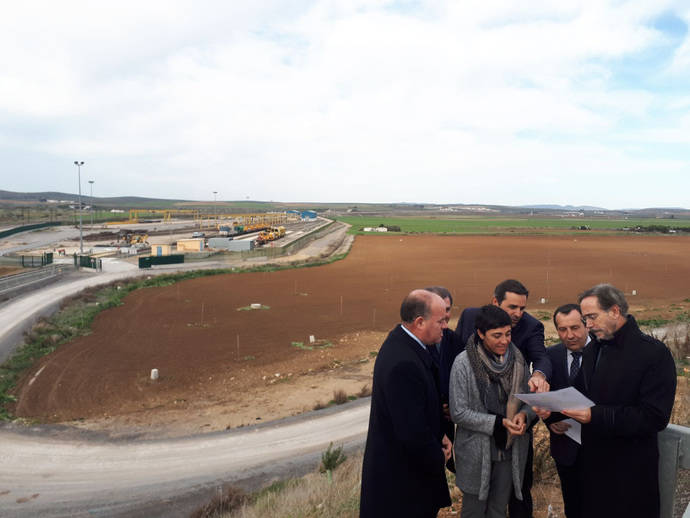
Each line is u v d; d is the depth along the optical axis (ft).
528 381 12.39
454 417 12.03
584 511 11.32
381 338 98.48
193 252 250.98
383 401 11.13
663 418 9.73
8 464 46.98
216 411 61.87
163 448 50.55
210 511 31.50
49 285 155.02
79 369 79.00
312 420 56.90
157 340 97.14
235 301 138.21
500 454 11.93
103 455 49.01
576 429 11.59
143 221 601.62
